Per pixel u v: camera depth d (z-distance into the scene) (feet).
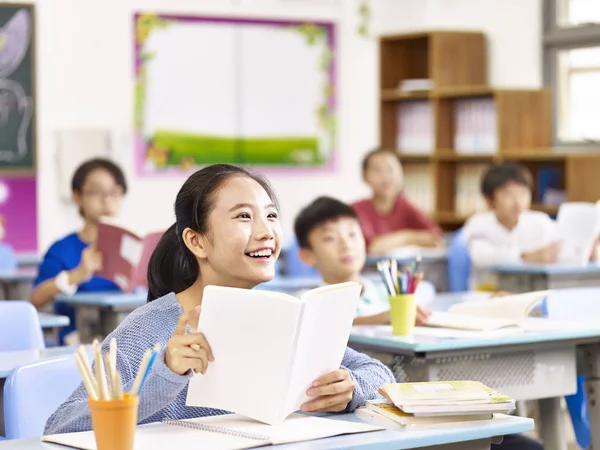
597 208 16.69
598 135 22.67
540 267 16.30
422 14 26.40
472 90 23.26
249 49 25.96
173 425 5.75
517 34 24.14
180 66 25.25
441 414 5.77
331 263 10.91
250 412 5.65
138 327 6.23
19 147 23.77
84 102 24.34
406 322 9.12
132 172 24.84
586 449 10.39
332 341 5.98
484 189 18.07
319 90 26.73
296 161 26.53
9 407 6.75
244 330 5.52
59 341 14.82
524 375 9.25
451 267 18.61
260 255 6.29
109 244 13.91
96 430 4.86
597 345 9.71
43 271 14.78
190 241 6.38
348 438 5.47
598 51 22.63
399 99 25.49
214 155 25.67
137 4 24.79
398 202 21.61
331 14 26.78
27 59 23.77
